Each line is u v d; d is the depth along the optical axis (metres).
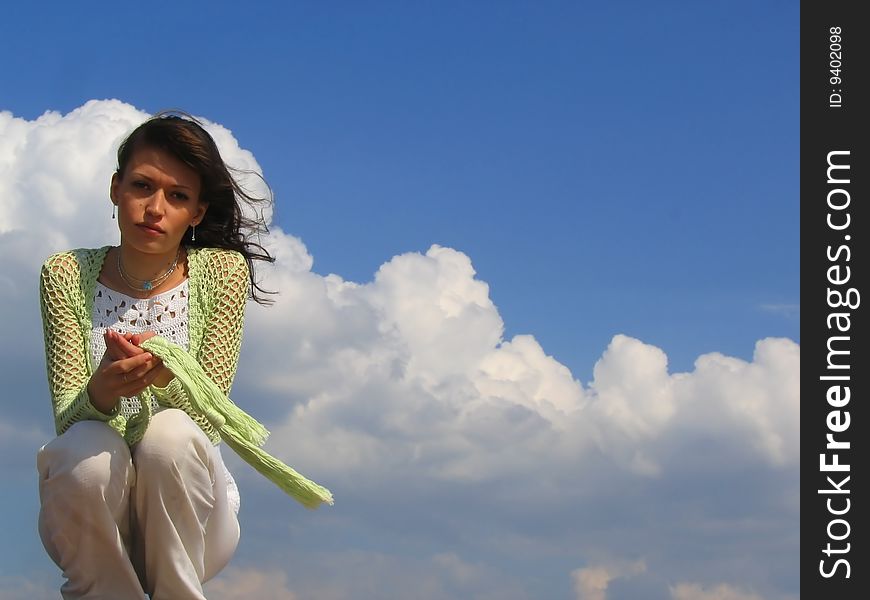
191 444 3.30
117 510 3.30
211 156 3.62
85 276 3.71
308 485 3.47
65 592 3.38
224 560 3.64
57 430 3.52
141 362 3.26
